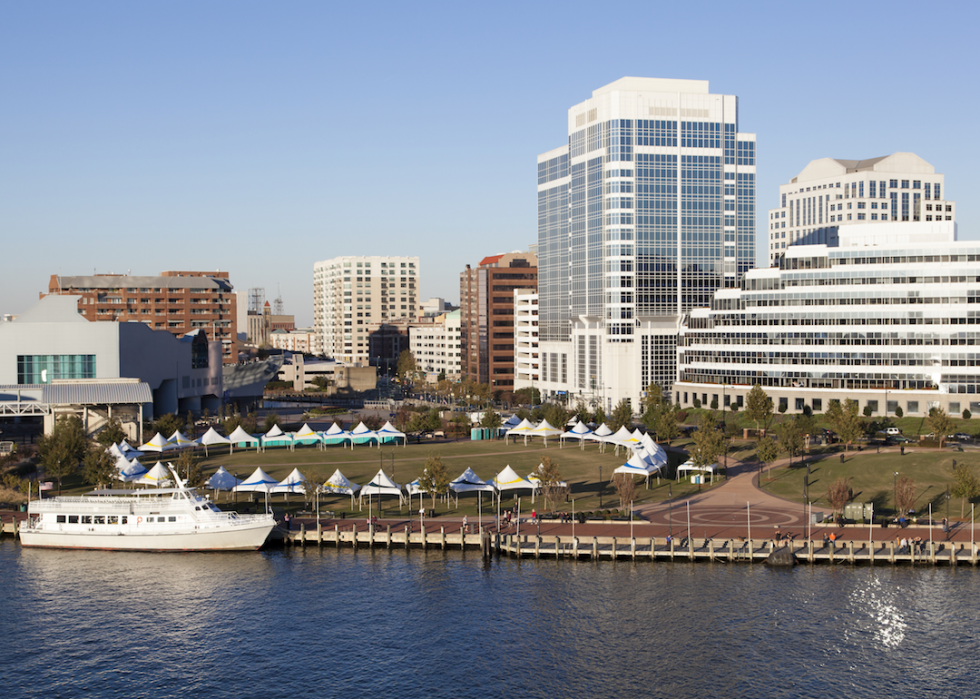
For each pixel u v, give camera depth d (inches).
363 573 4591.5
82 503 5083.7
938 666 3567.9
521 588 4360.2
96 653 3759.8
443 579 4493.1
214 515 5002.5
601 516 5339.6
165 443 7573.8
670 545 4694.9
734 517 5285.4
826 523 5118.1
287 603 4234.7
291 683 3516.2
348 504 5777.6
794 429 7101.4
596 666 3614.7
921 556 4559.5
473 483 5684.1
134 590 4416.8
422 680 3531.0
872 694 3390.7
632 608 4109.3
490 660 3673.7
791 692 3412.9
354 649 3779.5
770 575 4461.1
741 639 3806.6
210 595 4340.6
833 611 4040.4
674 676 3531.0
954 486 5285.4
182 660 3698.3
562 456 7647.6
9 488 5999.0
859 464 6619.1
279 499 5915.4
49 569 4717.0
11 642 3858.3
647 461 6304.1
